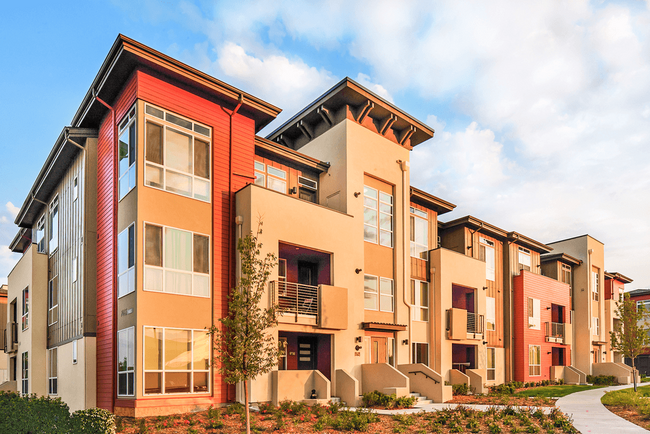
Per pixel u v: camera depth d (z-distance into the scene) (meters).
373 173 23.19
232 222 17.73
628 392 21.95
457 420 13.75
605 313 44.53
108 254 16.91
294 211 18.66
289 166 21.97
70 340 18.78
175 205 16.17
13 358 28.33
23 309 25.02
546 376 32.66
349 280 20.34
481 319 27.77
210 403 15.73
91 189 18.67
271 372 16.75
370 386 20.00
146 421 13.63
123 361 15.15
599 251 43.16
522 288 31.75
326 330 19.06
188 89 17.20
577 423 13.52
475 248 29.89
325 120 23.31
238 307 12.21
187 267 16.12
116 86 17.05
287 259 20.28
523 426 13.02
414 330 24.27
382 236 23.36
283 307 17.73
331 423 13.37
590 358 38.94
